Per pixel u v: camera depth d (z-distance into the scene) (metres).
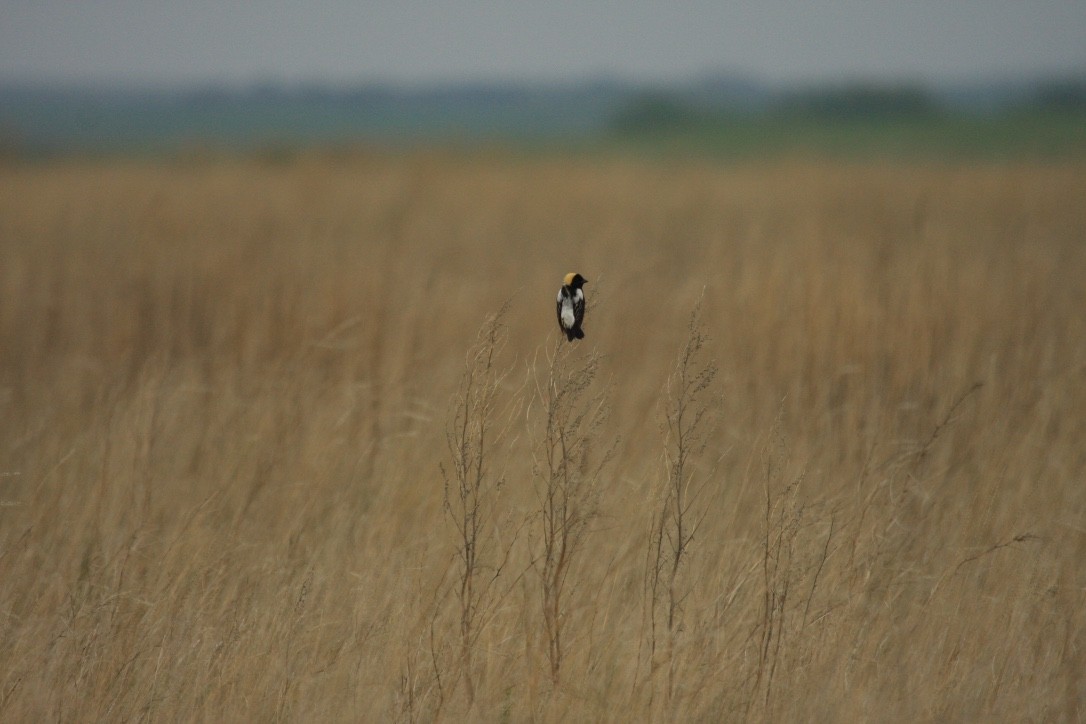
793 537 18.77
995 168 122.75
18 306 38.62
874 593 20.19
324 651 18.31
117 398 29.03
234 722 16.66
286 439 26.61
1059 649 18.67
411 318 33.84
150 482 23.86
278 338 33.81
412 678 17.42
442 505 22.22
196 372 31.25
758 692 17.06
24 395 30.72
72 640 18.25
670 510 19.56
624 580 20.41
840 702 17.08
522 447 25.64
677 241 63.12
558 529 18.38
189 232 53.38
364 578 19.92
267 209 69.12
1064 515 22.52
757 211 80.38
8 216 67.38
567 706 16.86
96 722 16.80
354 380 30.47
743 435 27.53
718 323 34.38
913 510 24.03
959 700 17.45
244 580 20.42
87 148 168.25
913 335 30.31
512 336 35.94
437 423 26.91
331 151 140.62
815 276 34.03
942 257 38.09
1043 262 40.22
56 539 22.03
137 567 21.05
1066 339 31.80
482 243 63.06
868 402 28.59
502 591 19.67
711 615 18.52
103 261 46.16
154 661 18.06
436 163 124.25
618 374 31.50
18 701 16.91
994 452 24.94
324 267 41.22
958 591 19.78
